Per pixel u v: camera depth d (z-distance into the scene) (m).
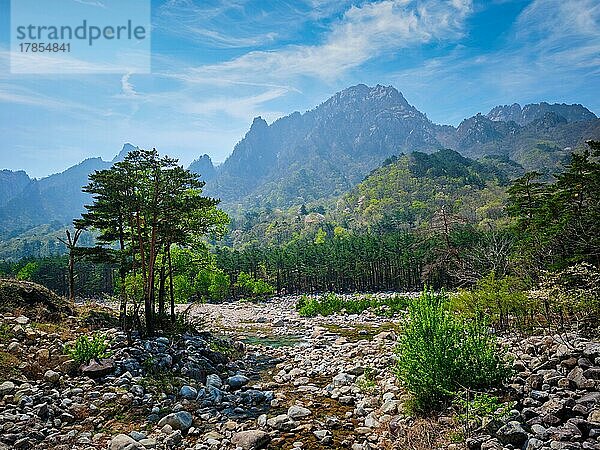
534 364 11.06
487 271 29.30
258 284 67.31
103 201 20.84
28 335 15.40
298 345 22.58
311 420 11.06
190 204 19.86
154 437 10.16
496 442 7.77
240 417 11.55
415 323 11.09
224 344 20.77
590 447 6.98
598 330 14.19
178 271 26.62
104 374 13.48
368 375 14.48
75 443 9.66
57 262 73.19
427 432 8.93
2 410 10.55
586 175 25.48
